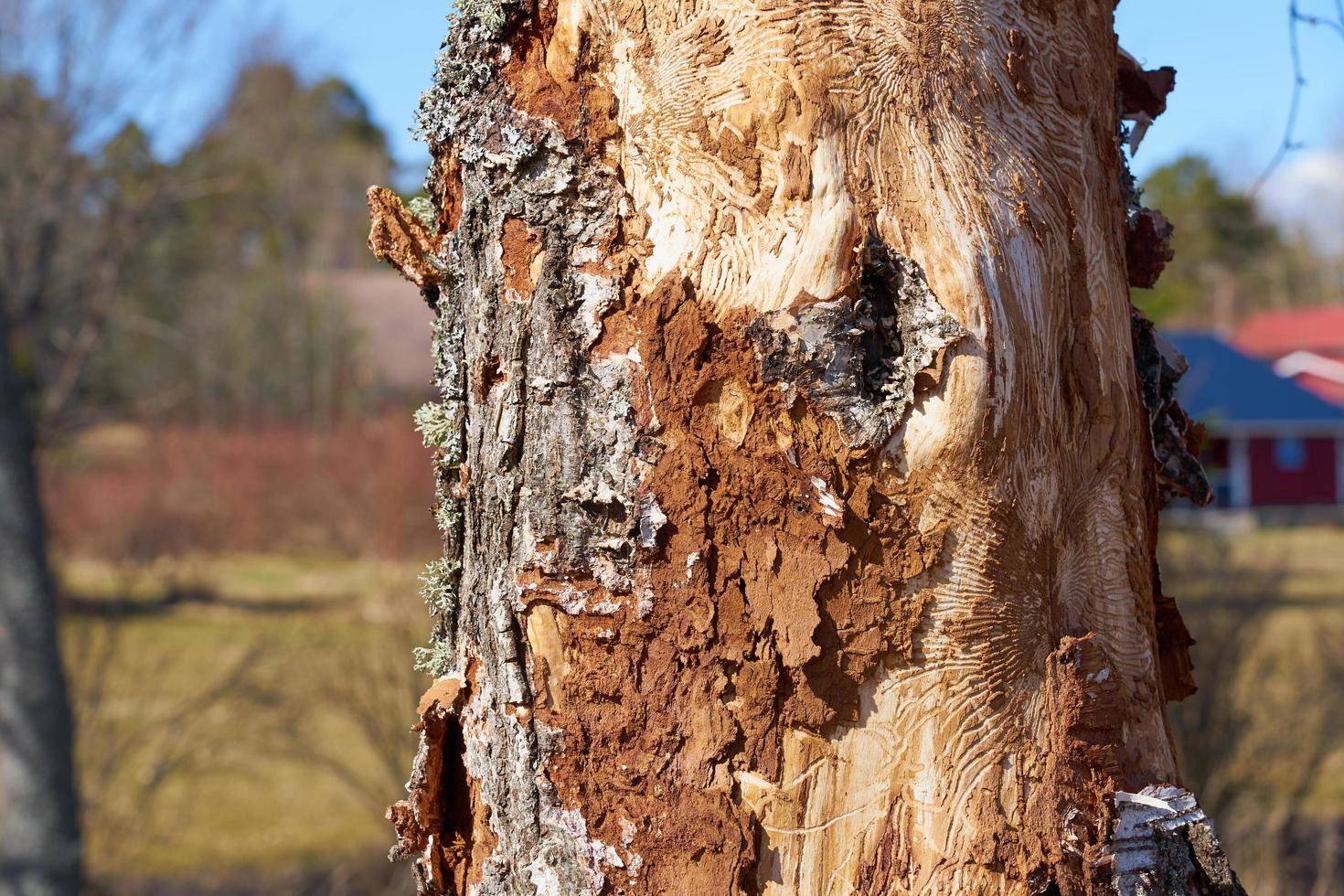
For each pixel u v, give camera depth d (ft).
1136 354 5.65
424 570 5.51
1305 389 63.46
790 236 5.11
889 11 5.15
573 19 5.22
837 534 5.09
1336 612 28.55
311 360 66.39
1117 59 5.59
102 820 17.02
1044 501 5.19
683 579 5.14
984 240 5.14
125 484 40.88
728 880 5.10
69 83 20.61
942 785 5.11
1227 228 83.35
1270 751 16.06
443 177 5.43
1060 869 5.12
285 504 43.68
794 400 5.10
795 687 5.11
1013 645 5.14
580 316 5.20
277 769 20.24
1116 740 5.20
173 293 49.78
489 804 5.31
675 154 5.16
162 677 23.57
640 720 5.16
